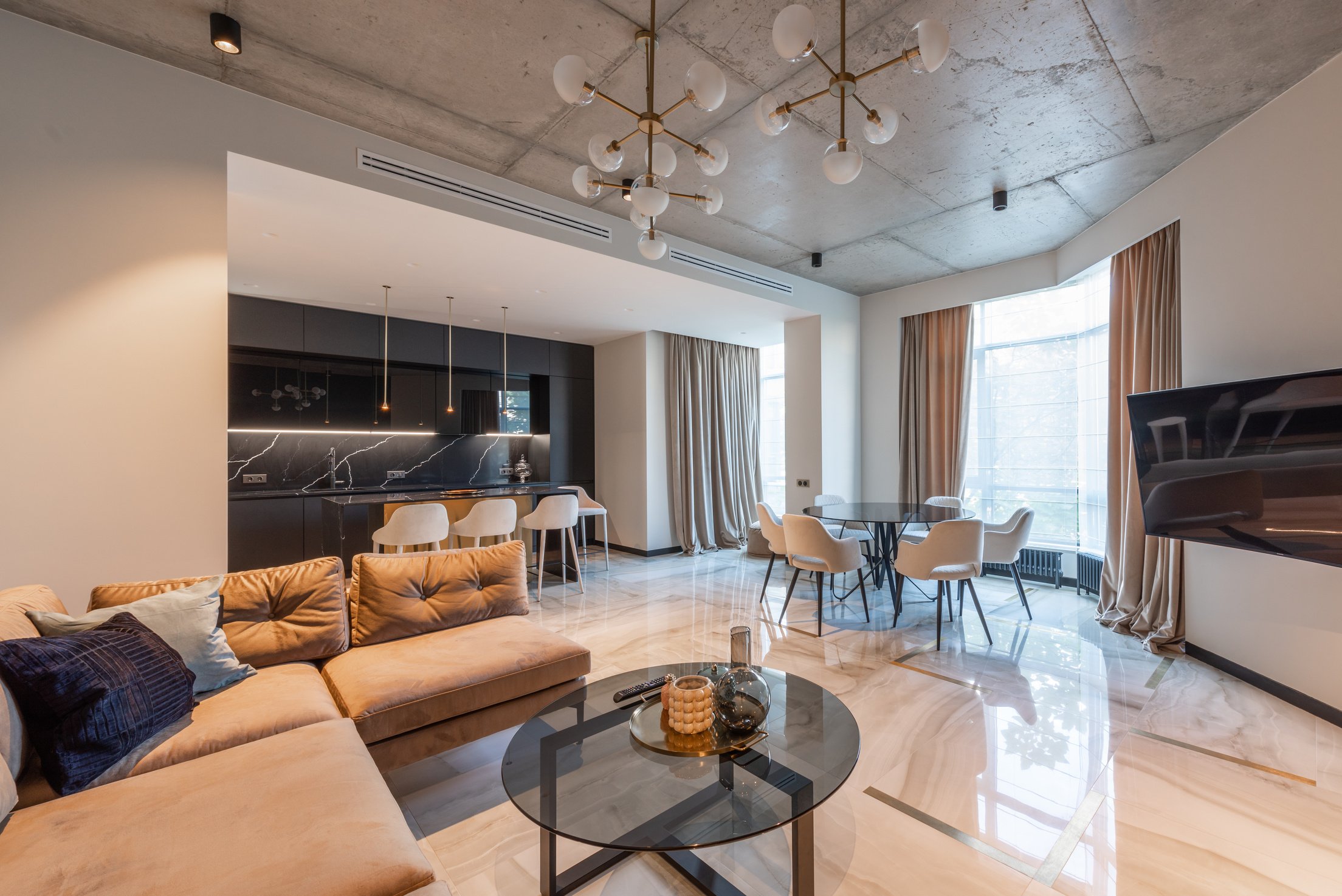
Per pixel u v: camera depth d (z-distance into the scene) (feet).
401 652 7.30
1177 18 7.06
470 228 11.02
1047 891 5.01
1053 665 10.19
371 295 16.20
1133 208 12.10
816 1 6.71
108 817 4.04
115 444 7.11
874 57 7.78
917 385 18.49
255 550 16.66
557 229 11.82
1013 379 16.69
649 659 10.64
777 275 16.97
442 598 8.40
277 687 6.26
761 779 4.60
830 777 4.62
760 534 21.12
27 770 4.58
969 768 6.93
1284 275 8.59
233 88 8.18
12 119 6.69
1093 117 9.23
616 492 23.13
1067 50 7.63
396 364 20.08
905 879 5.16
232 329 16.30
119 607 5.94
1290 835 5.69
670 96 8.66
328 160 8.98
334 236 11.40
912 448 18.51
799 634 12.09
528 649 7.38
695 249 14.73
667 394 22.53
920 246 15.03
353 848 3.72
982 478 17.42
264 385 17.70
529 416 23.40
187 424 7.54
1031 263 15.79
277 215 10.32
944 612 13.56
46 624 5.30
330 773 4.59
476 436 22.40
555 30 7.24
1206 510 9.12
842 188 11.68
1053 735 7.70
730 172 10.96
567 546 18.25
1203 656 10.27
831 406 18.71
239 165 8.46
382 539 12.87
